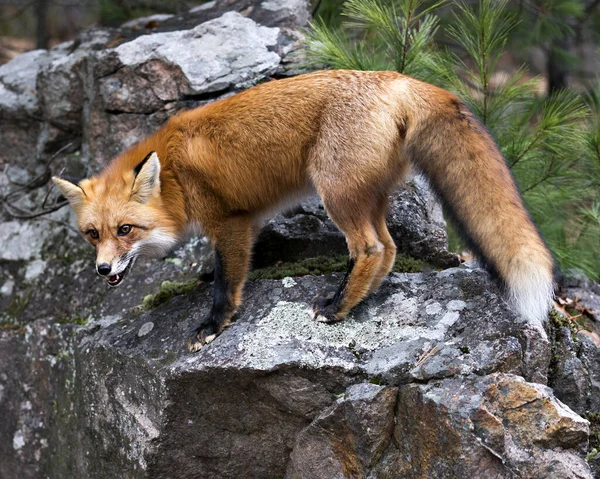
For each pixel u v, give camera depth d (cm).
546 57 1694
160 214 836
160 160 847
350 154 774
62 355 1059
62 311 1108
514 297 710
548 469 671
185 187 849
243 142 827
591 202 1174
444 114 766
